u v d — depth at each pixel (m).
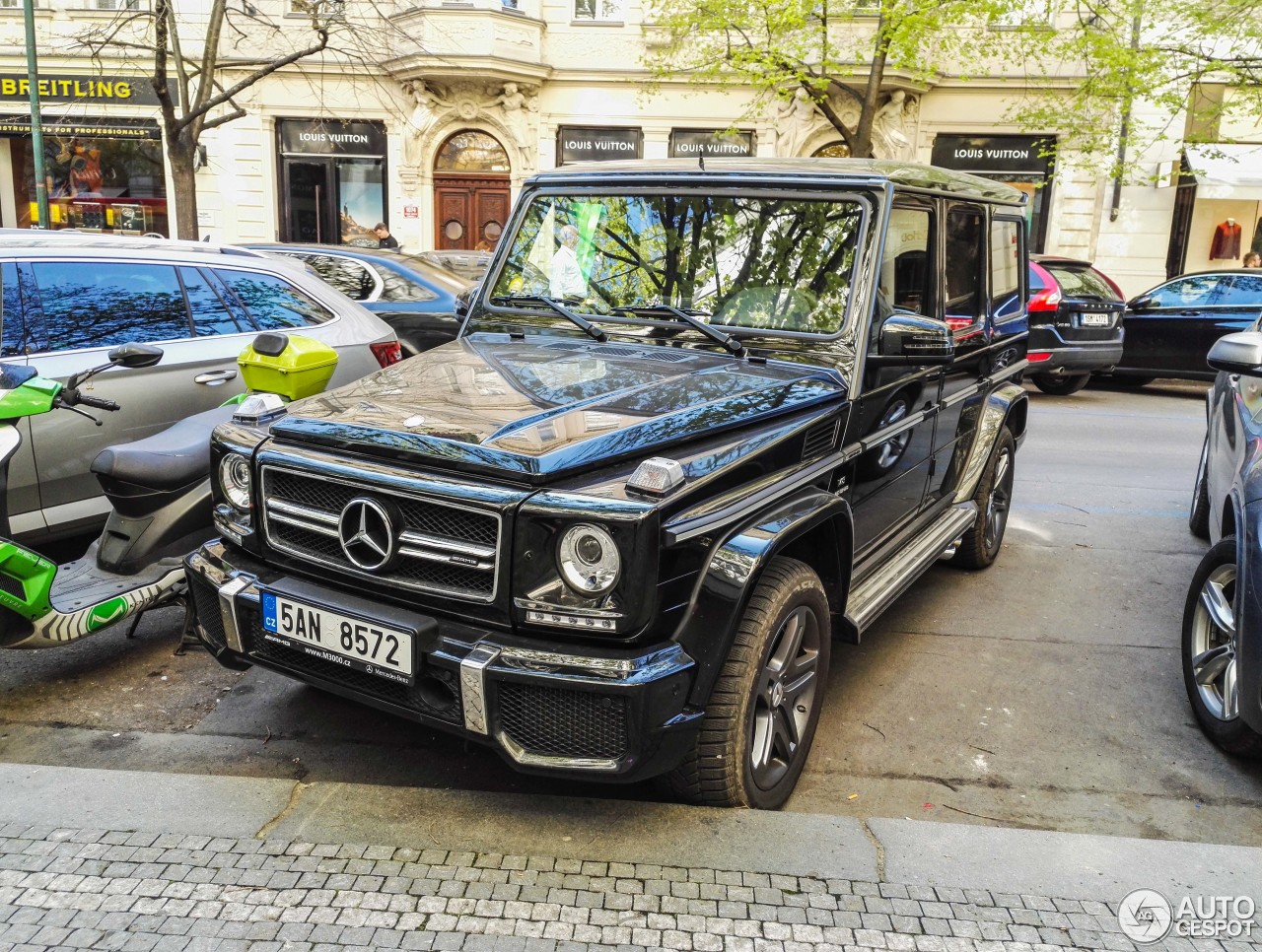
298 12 17.92
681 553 2.52
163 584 3.85
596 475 2.58
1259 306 12.16
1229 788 3.37
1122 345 12.49
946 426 4.50
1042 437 9.95
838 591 3.34
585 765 2.48
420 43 18.41
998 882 2.59
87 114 19.34
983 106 18.97
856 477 3.54
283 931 2.32
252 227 19.95
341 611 2.70
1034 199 19.34
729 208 3.69
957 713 3.88
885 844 2.74
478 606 2.58
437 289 8.50
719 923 2.40
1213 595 3.74
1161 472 8.37
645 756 2.48
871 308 3.41
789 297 3.54
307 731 3.56
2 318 4.44
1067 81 18.50
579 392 3.00
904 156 19.02
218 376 5.06
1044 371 12.34
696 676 2.58
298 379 3.82
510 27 18.64
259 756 3.38
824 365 3.38
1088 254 19.20
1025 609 5.03
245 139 19.55
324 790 2.90
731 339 3.50
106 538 3.96
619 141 19.69
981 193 4.52
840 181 3.54
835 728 3.72
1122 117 17.55
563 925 2.37
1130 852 2.73
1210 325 12.45
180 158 13.02
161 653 4.21
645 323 3.68
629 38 19.17
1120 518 6.84
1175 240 19.25
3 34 19.08
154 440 4.01
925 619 4.86
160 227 19.94
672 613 2.53
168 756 3.37
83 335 4.67
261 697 3.82
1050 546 6.15
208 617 3.11
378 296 8.28
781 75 15.57
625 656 2.46
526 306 3.93
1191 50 16.34
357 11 19.00
